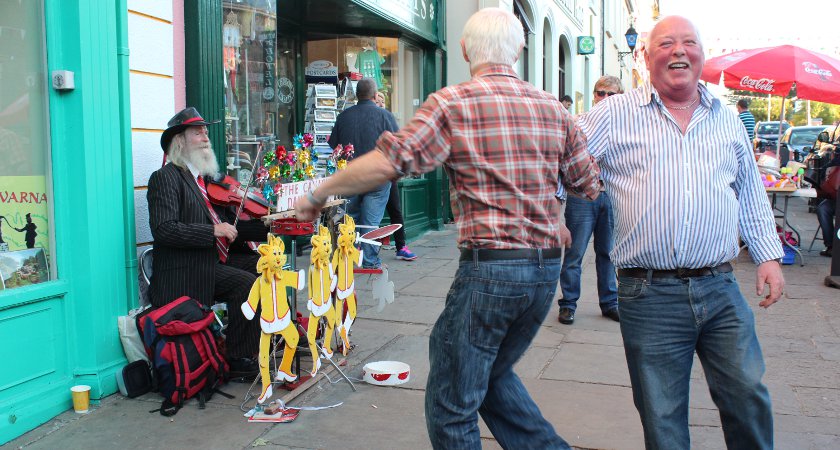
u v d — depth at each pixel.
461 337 2.50
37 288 3.61
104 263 3.93
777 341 5.24
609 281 5.79
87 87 3.79
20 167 3.65
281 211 4.00
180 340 3.78
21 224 3.66
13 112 3.63
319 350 4.57
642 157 2.64
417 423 3.70
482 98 2.49
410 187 9.83
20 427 3.47
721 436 3.56
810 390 4.22
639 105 2.67
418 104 10.45
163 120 4.52
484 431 3.59
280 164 4.12
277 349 4.59
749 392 2.58
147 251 4.29
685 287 2.60
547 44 16.34
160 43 4.47
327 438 3.51
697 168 2.60
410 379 4.35
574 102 19.20
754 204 2.77
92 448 3.35
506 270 2.45
